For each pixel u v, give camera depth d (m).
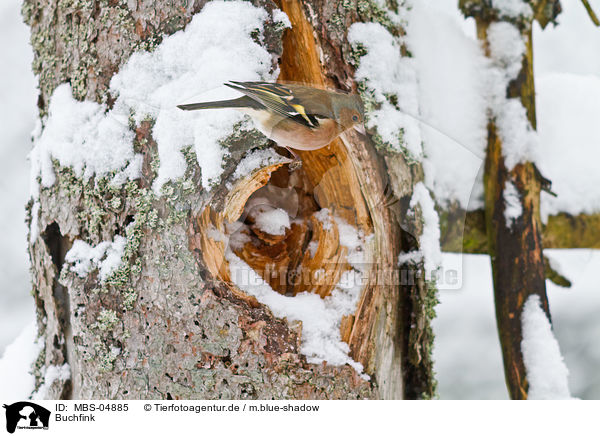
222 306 1.67
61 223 1.89
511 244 2.63
